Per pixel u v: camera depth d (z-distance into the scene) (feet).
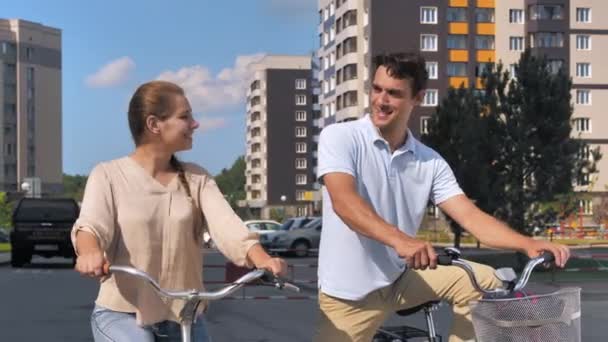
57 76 358.84
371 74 13.85
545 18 246.27
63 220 85.81
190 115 12.62
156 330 12.42
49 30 355.15
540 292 11.56
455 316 13.42
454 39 244.22
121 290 12.20
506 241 13.01
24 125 341.41
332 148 13.34
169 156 12.64
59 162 359.87
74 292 57.31
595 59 249.14
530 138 72.02
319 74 283.59
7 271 79.87
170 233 12.35
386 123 13.48
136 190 12.33
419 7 241.55
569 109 73.31
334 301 13.78
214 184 12.85
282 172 413.59
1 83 334.44
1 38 337.52
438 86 242.99
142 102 12.42
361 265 13.52
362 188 13.48
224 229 12.14
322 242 13.99
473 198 73.20
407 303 13.76
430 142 84.69
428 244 11.75
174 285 12.39
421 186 13.91
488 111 74.69
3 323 41.01
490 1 246.68
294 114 415.85
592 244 144.05
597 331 38.37
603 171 245.04
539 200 72.69
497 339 10.64
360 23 245.04
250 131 436.76
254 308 48.52
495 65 81.87
